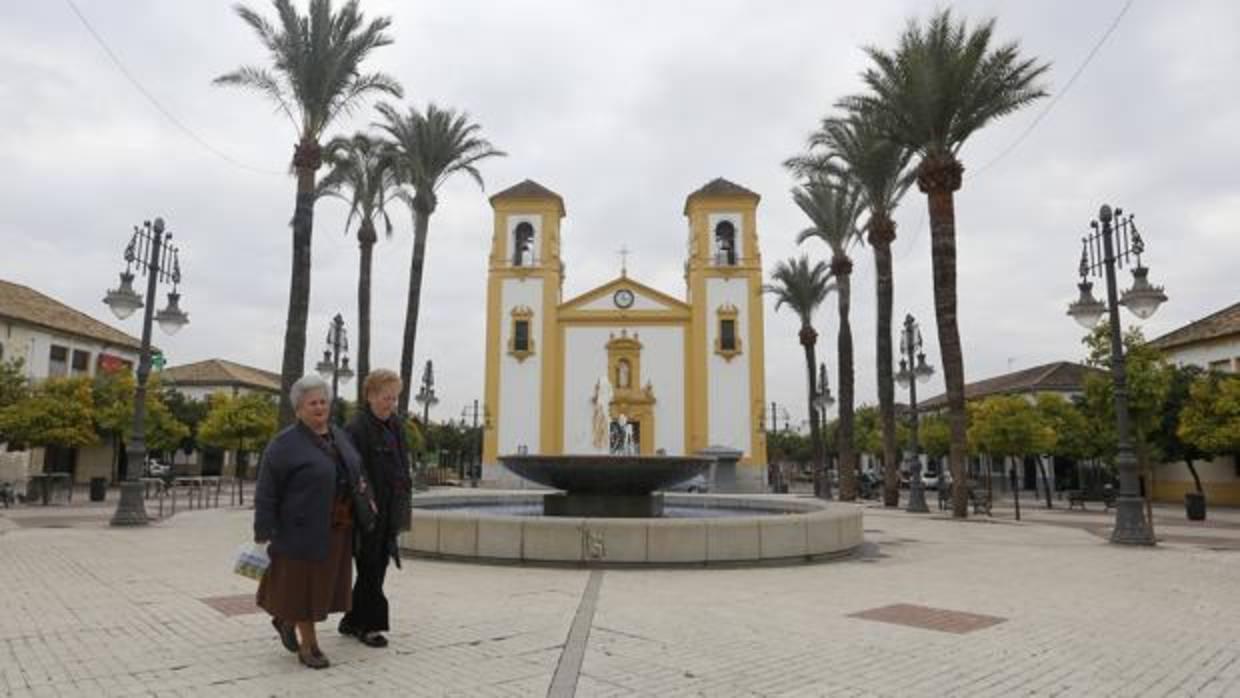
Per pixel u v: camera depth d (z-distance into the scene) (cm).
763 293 4419
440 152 2883
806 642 590
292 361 1986
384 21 2094
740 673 502
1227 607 772
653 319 4556
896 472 2733
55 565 995
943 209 2075
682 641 586
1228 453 2817
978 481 4206
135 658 520
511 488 4331
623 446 4266
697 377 4438
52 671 487
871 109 2195
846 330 3061
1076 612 734
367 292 2848
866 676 500
